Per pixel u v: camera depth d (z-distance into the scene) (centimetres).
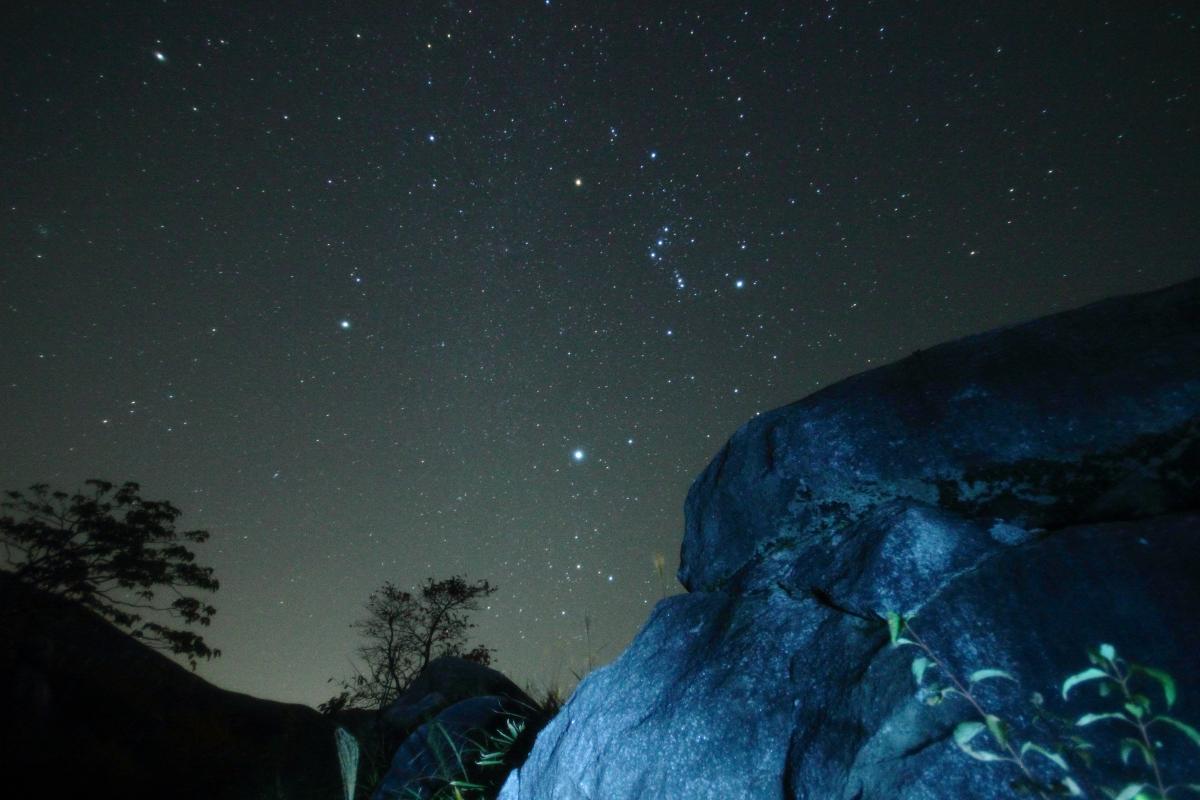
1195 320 164
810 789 128
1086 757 105
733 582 196
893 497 175
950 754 115
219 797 847
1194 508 142
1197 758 104
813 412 202
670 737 155
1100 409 159
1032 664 122
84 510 1276
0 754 867
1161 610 120
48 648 1088
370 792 398
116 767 893
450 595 1414
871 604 146
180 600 1344
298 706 1159
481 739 319
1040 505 158
